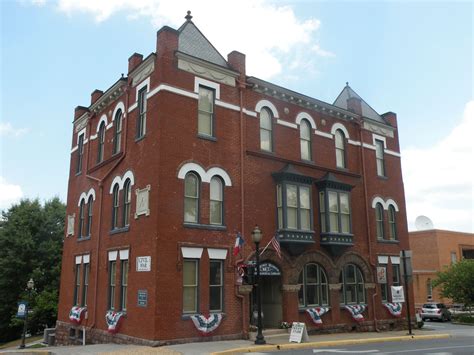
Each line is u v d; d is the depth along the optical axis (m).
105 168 22.94
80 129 27.27
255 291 21.14
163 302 16.78
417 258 50.41
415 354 14.98
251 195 20.55
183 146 18.64
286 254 21.16
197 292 17.92
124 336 18.28
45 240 39.16
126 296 18.95
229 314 18.47
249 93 21.73
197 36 21.48
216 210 19.38
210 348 15.49
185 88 19.25
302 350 16.14
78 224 25.22
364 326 23.86
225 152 20.02
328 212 22.92
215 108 20.08
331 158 24.80
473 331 26.30
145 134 19.25
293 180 21.86
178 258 17.50
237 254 18.34
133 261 18.61
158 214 17.38
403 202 28.44
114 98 23.30
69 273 25.28
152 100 19.08
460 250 51.16
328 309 22.34
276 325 20.94
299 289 21.33
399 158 29.05
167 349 15.18
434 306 38.53
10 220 39.38
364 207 25.77
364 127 27.14
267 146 22.06
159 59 19.02
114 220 21.25
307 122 24.31
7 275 36.91
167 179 17.91
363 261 24.83
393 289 24.00
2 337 37.84
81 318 22.53
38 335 35.06
